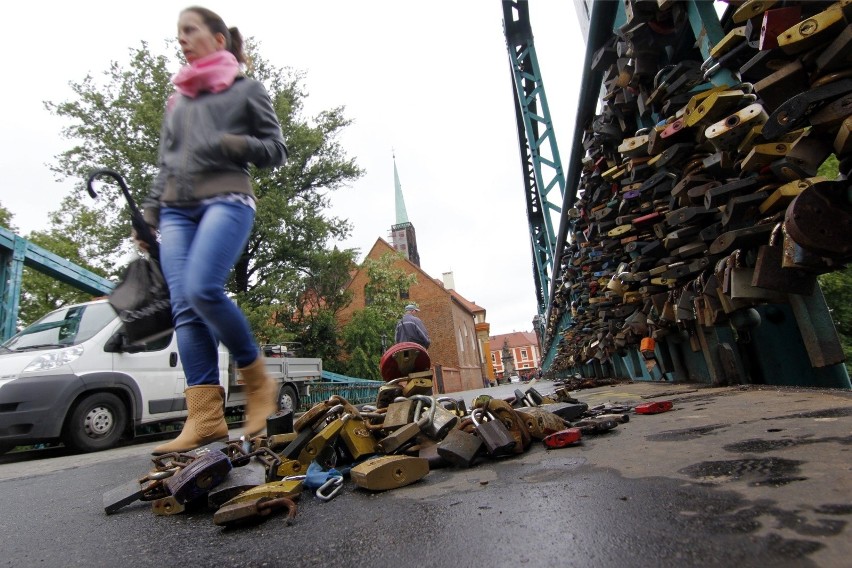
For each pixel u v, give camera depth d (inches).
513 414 77.9
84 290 484.4
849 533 29.1
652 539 33.5
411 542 41.9
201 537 54.8
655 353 195.6
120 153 844.0
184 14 93.7
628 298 166.2
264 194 909.8
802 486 37.8
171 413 304.7
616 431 79.8
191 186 88.8
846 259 66.0
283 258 926.4
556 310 546.6
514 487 54.7
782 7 60.7
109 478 128.7
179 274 90.3
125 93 847.1
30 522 77.3
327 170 987.9
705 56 94.7
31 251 425.7
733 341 121.3
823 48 57.0
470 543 39.1
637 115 141.2
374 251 1857.8
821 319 85.4
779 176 74.5
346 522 51.3
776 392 93.6
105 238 852.0
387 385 110.9
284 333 780.0
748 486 40.1
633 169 126.0
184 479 65.5
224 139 87.1
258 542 49.0
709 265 105.3
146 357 294.4
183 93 94.3
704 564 28.7
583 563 31.9
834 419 58.3
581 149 203.5
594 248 197.6
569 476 55.2
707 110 83.6
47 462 220.5
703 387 132.6
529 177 647.1
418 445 81.6
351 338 997.8
